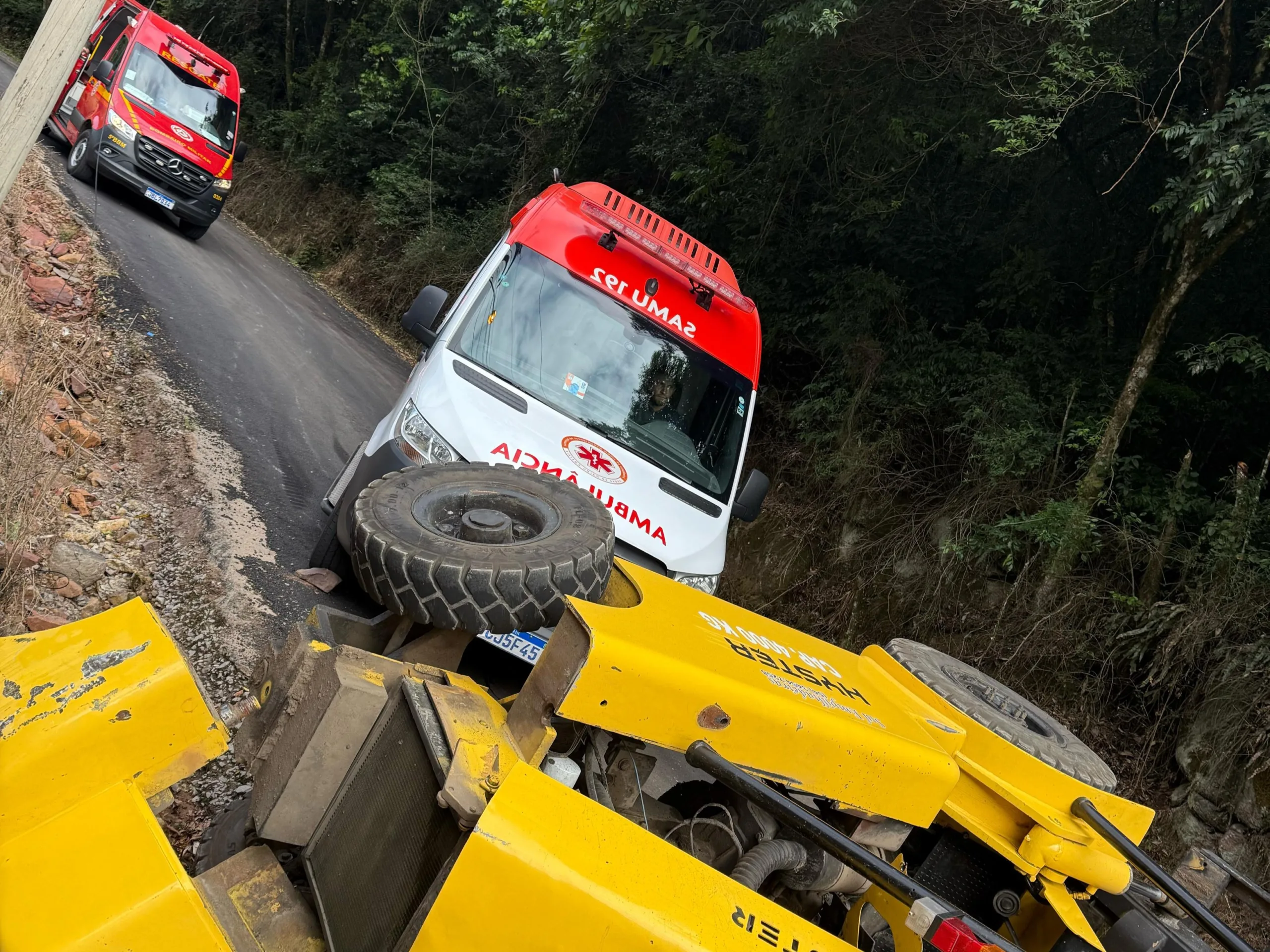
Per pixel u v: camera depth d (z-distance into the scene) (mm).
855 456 10320
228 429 7941
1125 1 8062
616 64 14836
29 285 8672
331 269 22750
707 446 5914
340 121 24828
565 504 3088
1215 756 6293
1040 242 10586
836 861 2822
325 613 2791
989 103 9820
